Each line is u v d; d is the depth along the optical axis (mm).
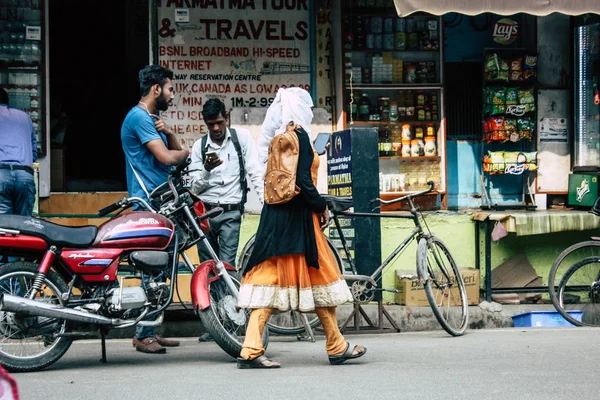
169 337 10664
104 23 17453
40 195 13047
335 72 13797
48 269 7781
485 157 14234
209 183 9812
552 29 14422
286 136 7680
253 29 13539
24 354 8297
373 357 8602
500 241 13078
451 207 14438
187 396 6559
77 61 17391
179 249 8422
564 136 14430
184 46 13352
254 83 13562
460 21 14406
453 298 11836
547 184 14375
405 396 6551
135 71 16750
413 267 12508
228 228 9891
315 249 7711
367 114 14055
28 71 13062
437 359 8438
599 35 14188
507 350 9086
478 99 14461
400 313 11531
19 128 10367
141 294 7934
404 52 14266
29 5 13062
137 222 8016
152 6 13258
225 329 8328
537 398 6516
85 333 8102
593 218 12766
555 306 11734
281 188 7551
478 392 6715
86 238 7895
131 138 8781
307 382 7117
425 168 14273
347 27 13922
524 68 14125
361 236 10844
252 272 7797
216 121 9719
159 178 8820
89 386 6984
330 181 11516
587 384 7055
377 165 10906
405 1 11438
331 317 8039
